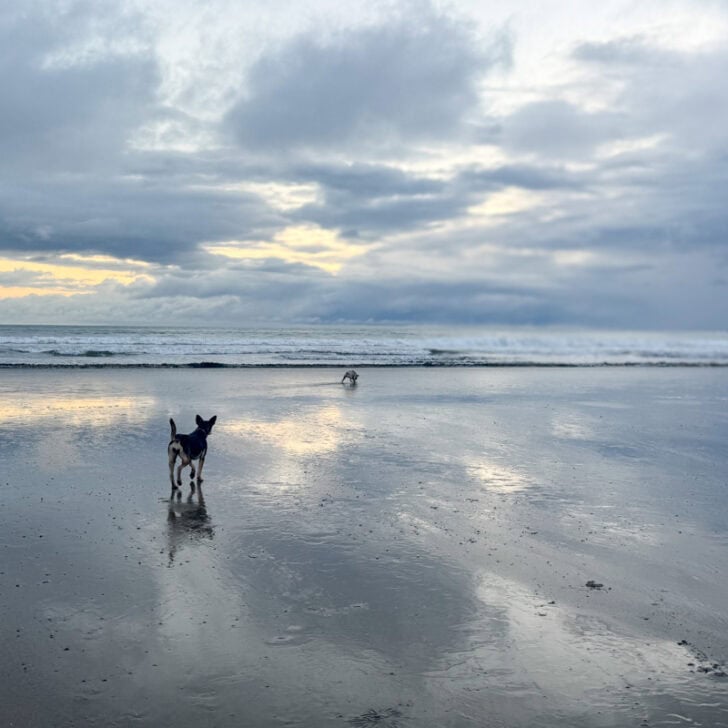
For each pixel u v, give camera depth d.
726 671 5.50
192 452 10.59
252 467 12.27
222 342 47.84
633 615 6.50
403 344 53.84
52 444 13.77
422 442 15.10
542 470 12.65
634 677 5.37
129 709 4.72
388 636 5.93
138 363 33.97
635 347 61.62
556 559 7.97
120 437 14.73
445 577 7.31
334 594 6.79
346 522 9.16
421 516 9.52
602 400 24.31
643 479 12.16
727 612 6.63
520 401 23.36
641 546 8.52
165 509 9.54
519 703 4.96
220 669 5.29
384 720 4.70
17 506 9.47
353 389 25.86
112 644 5.62
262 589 6.86
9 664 5.24
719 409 22.39
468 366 40.09
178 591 6.73
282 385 26.61
